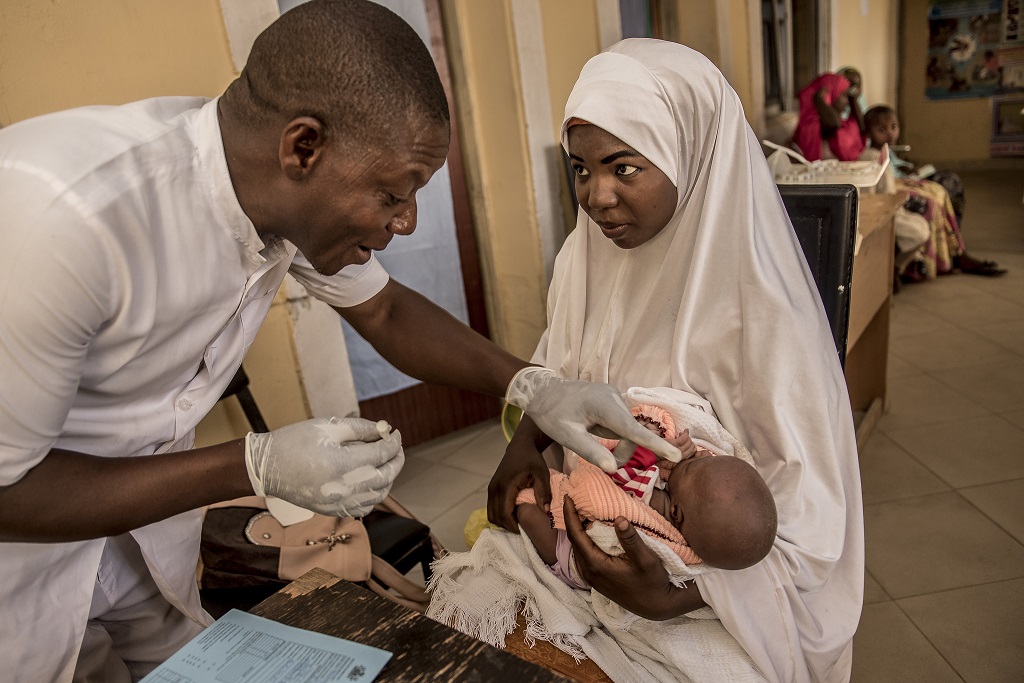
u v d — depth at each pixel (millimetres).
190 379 1201
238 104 940
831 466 1251
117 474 934
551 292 1641
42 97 1934
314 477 952
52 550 1087
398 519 1999
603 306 1491
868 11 7570
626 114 1200
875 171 3031
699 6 4133
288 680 902
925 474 2791
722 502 1090
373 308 1354
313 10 888
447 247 3236
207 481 968
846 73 5152
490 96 3070
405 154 912
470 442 3424
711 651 1168
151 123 970
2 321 811
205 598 1761
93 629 1247
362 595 1059
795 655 1180
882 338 3152
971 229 6277
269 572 1709
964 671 1896
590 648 1207
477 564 1398
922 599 2164
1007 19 8102
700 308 1329
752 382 1271
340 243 1020
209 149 963
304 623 1009
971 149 8797
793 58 6199
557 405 1163
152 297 968
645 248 1406
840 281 1727
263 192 971
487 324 3494
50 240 822
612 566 1125
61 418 900
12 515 887
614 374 1475
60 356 858
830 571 1236
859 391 3297
